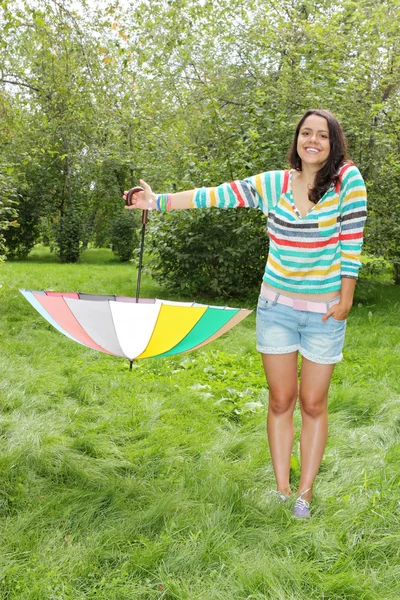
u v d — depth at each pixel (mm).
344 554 2713
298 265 3016
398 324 9375
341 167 2947
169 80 15375
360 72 11227
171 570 2580
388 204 11758
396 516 3043
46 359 6340
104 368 6047
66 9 10047
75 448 4016
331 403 5012
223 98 14445
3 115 11680
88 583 2516
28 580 2479
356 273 3004
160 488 3422
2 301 10227
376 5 11773
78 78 10742
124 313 2934
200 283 12219
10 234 28156
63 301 2988
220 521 2945
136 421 4543
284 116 10719
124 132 13719
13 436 4125
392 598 2428
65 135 20234
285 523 2998
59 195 30797
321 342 3115
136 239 26578
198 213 11328
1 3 9016
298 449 4020
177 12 10469
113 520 3023
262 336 3203
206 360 6523
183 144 13148
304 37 12023
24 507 3139
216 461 3746
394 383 5719
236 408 5016
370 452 4047
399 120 11453
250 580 2479
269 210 3086
